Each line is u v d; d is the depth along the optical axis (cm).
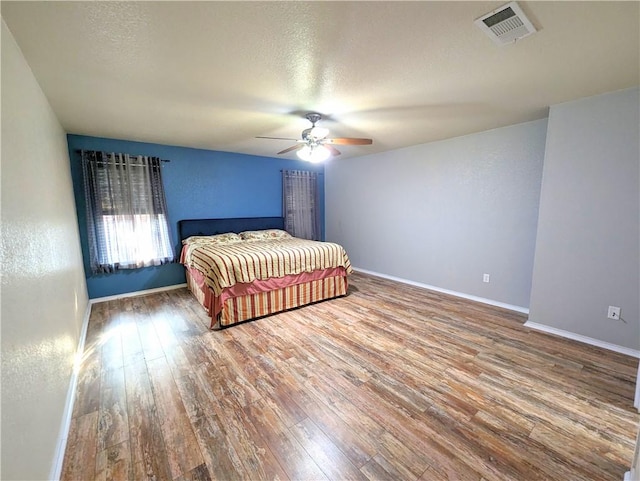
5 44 132
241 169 499
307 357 243
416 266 457
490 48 166
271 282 331
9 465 95
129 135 354
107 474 138
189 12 131
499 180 349
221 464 144
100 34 146
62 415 164
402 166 458
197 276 368
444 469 141
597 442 156
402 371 222
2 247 104
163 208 412
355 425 169
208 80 203
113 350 256
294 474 139
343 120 302
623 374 217
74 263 275
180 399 191
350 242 573
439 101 250
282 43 158
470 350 253
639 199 232
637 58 178
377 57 175
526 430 165
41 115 200
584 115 250
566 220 268
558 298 279
